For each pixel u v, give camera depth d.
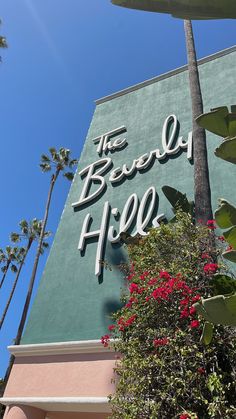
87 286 10.21
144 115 13.71
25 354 9.68
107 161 13.09
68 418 9.65
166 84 14.09
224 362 5.21
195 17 2.52
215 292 3.80
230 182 10.08
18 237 39.56
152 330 5.71
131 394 5.59
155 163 11.97
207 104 12.14
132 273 7.02
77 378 8.61
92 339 9.04
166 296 5.76
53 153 36.16
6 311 33.59
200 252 6.34
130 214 11.18
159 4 2.47
